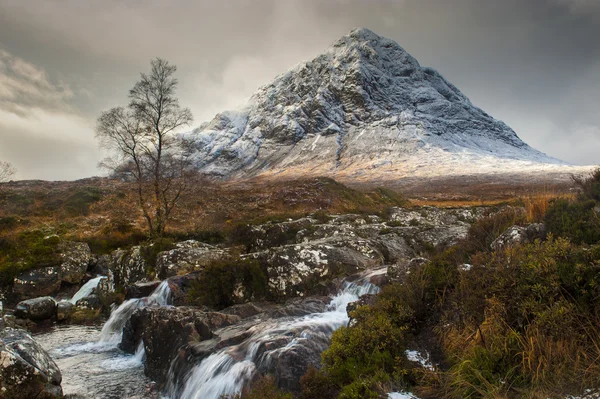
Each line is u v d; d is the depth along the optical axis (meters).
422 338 6.41
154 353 8.99
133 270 16.80
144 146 24.62
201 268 14.17
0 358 6.47
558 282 5.22
